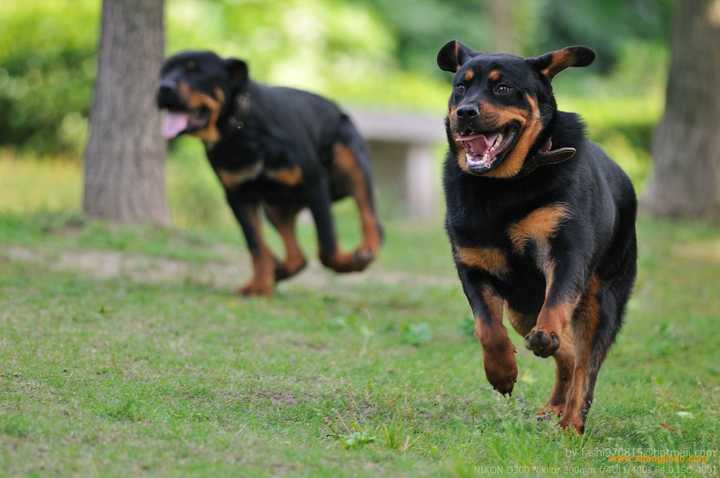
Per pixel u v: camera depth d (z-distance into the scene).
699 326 11.94
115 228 14.91
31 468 5.62
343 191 13.27
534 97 7.19
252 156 11.68
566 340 7.59
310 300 11.91
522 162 7.05
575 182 7.13
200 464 5.89
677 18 23.31
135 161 15.36
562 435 6.97
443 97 30.17
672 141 23.42
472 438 6.88
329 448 6.49
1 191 18.80
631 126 29.25
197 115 11.57
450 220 7.29
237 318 10.50
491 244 7.18
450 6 37.69
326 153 12.88
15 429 6.16
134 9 15.13
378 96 27.84
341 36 30.67
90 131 15.48
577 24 39.97
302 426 7.00
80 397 7.06
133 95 15.24
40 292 10.78
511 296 7.51
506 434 6.84
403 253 17.55
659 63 38.22
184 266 13.51
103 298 10.79
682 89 23.25
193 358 8.59
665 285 15.02
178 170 20.00
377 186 27.69
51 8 22.86
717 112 23.16
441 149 27.88
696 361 10.31
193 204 19.77
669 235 20.52
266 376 8.22
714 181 23.19
